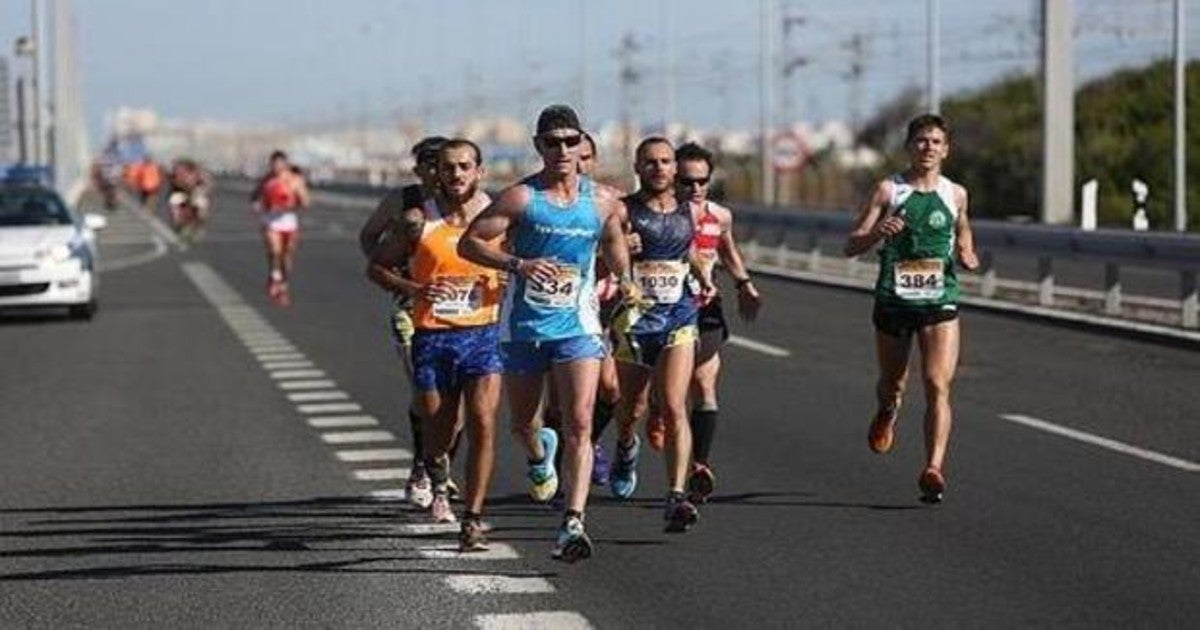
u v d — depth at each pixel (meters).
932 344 19.69
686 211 18.33
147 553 17.72
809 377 31.83
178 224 96.75
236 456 24.05
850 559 16.89
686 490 19.09
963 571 16.28
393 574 16.58
